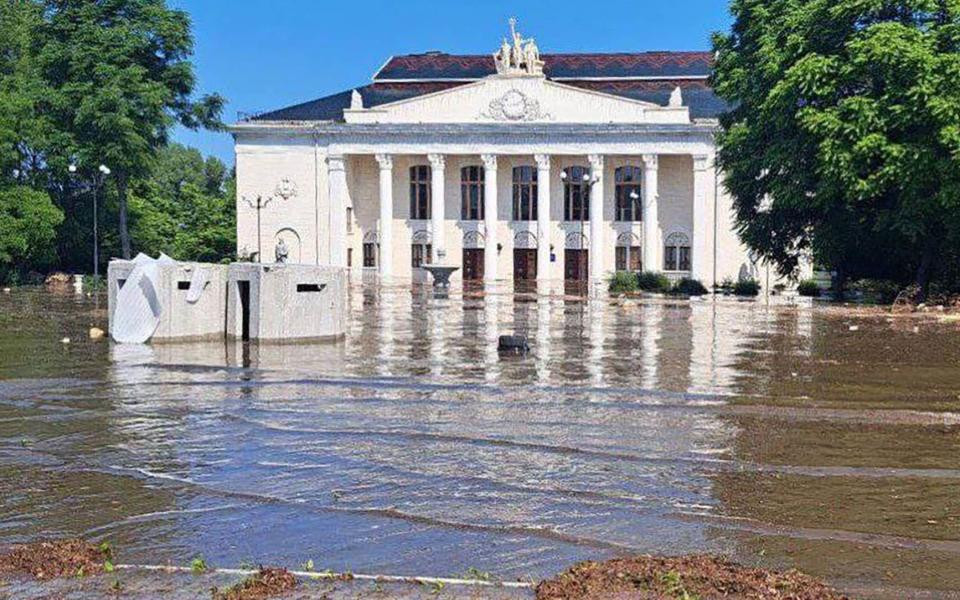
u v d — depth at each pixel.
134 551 7.13
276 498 8.56
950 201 35.84
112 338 21.56
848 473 9.55
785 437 11.31
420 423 12.13
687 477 9.38
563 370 17.53
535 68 79.12
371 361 18.58
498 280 78.38
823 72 38.28
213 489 8.88
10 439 11.11
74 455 10.27
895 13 39.62
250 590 6.19
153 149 68.88
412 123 79.62
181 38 69.12
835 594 6.07
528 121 78.81
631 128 77.44
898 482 9.23
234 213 87.19
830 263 46.00
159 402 13.67
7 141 61.56
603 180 80.56
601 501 8.49
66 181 67.75
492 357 19.55
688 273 79.25
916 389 15.26
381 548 7.18
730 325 28.95
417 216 82.81
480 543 7.31
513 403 13.70
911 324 29.41
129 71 64.38
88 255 70.69
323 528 7.69
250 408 13.20
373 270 82.12
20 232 59.94
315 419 12.41
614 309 37.00
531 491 8.83
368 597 6.09
